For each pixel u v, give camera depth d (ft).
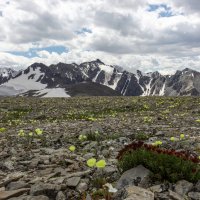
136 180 25.85
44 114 138.82
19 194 25.50
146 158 27.43
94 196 24.52
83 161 37.45
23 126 97.91
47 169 33.99
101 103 181.57
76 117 127.34
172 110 140.05
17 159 40.96
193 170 26.30
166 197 23.09
